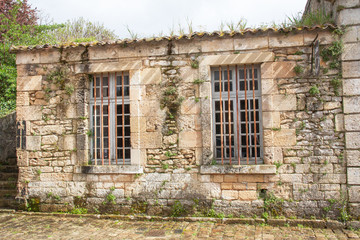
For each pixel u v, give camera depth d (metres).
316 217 5.72
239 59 6.08
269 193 5.91
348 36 5.67
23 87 6.89
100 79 6.71
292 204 5.82
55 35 15.26
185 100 6.26
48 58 6.82
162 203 6.25
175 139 6.28
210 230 5.51
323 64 5.82
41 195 6.74
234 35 6.06
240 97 6.21
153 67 6.40
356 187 5.57
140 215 6.28
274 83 5.96
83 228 5.79
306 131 5.83
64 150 6.69
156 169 6.31
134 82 6.44
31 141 6.82
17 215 6.63
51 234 5.49
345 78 5.68
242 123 6.19
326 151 5.74
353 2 5.66
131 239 5.19
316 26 5.73
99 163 6.66
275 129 5.91
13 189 7.51
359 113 5.60
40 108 6.82
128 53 6.48
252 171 5.88
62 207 6.65
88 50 6.63
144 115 6.40
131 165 6.36
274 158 5.91
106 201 6.46
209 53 6.20
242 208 5.97
